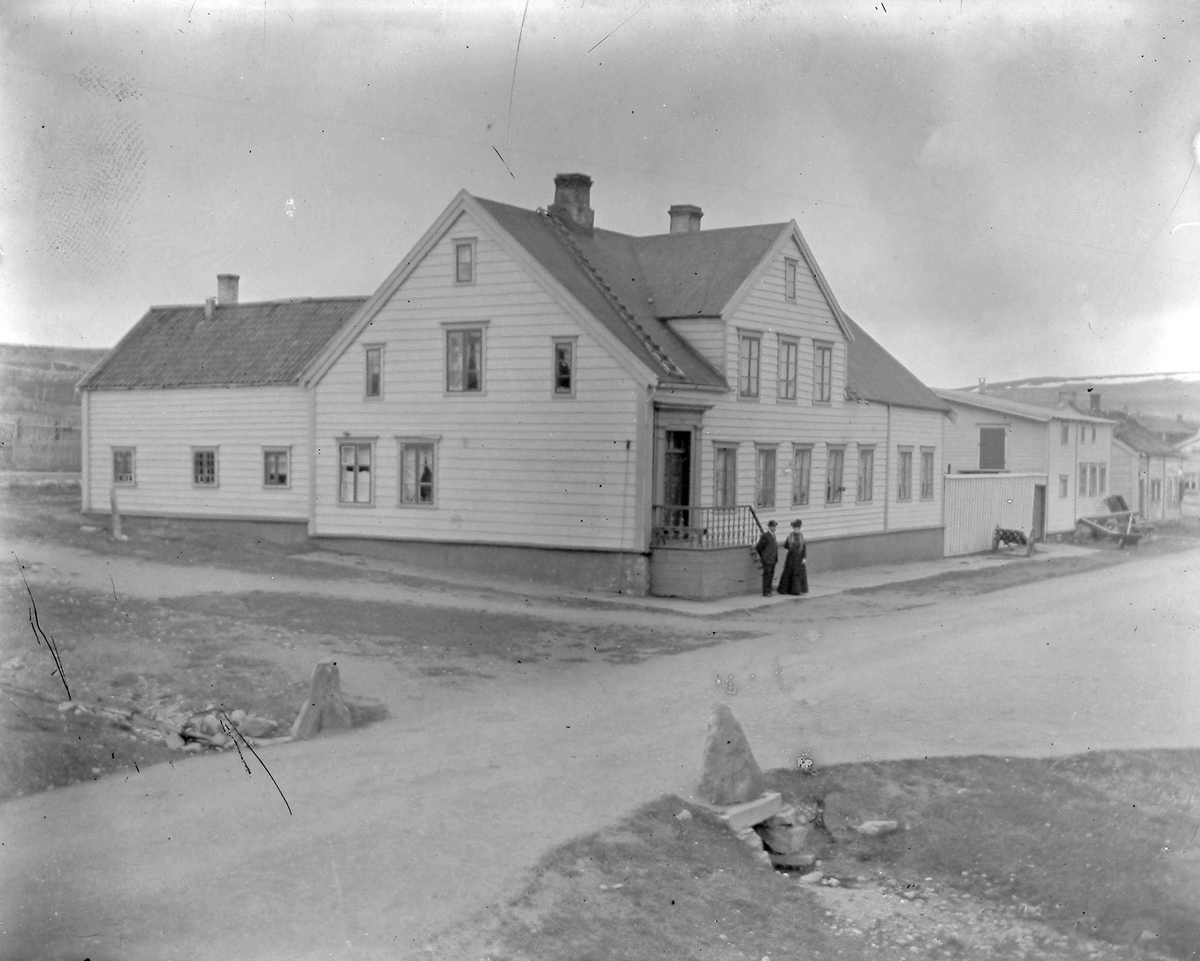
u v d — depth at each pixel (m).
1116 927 11.16
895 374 41.16
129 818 10.64
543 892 9.82
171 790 11.45
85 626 17.09
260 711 14.41
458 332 28.45
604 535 26.91
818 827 12.71
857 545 36.47
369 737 13.77
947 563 39.50
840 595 29.30
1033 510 47.62
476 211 27.88
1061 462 49.19
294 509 32.81
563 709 15.51
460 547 28.48
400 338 29.17
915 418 40.06
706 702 16.34
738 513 29.67
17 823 10.37
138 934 8.48
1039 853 12.43
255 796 11.34
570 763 12.99
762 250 30.67
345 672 16.55
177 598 20.25
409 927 8.92
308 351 33.81
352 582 24.58
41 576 20.61
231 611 19.67
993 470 48.62
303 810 11.04
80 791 11.30
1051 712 16.98
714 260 30.91
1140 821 13.13
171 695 14.58
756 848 11.82
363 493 29.95
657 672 18.27
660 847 11.14
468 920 9.15
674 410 27.50
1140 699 17.94
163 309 36.78
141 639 16.83
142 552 25.38
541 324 27.41
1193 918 11.18
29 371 33.66
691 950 9.65
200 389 33.84
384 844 10.34
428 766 12.59
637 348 27.05
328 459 30.30
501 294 27.83
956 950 10.40
